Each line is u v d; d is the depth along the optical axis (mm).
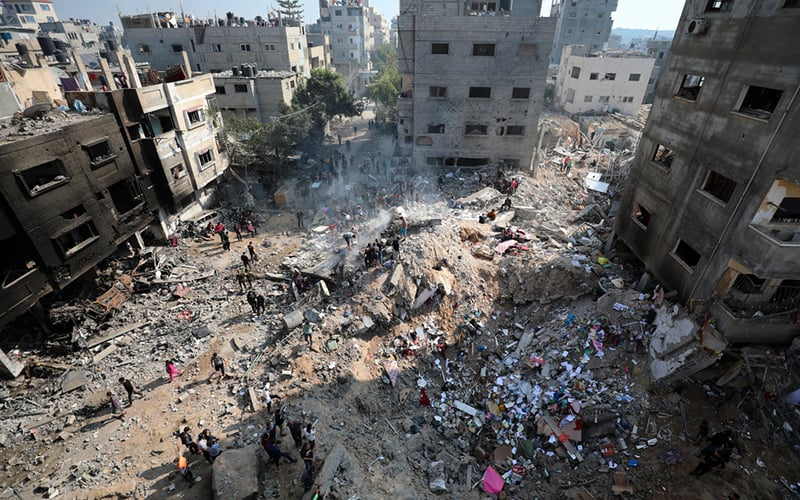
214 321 23875
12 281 19984
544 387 19641
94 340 22172
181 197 32375
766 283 16609
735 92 16438
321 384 19281
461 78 38688
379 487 14953
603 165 44750
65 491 15086
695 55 18906
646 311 20047
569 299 23172
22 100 28750
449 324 23047
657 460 15930
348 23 102188
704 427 16062
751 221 15773
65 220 22391
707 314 17672
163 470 15672
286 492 14633
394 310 22812
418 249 25094
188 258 30047
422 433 18125
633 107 61594
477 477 16672
